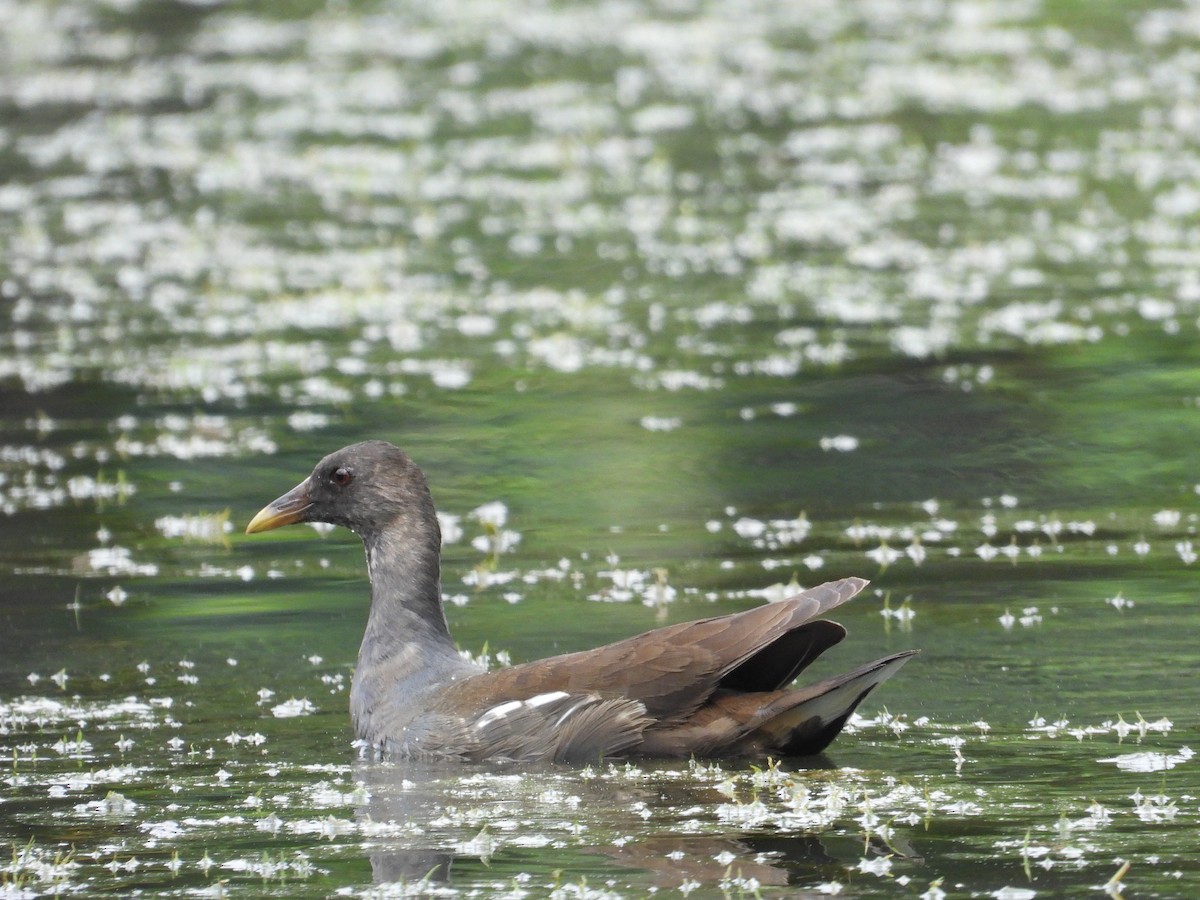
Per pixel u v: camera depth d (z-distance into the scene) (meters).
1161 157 28.86
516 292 23.34
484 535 15.25
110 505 16.22
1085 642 12.02
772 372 19.89
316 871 8.48
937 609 12.90
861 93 33.59
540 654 12.07
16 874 8.52
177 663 12.28
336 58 37.47
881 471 16.80
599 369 20.19
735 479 16.61
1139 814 8.92
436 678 11.01
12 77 36.47
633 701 10.20
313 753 10.57
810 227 25.91
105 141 31.98
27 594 13.89
